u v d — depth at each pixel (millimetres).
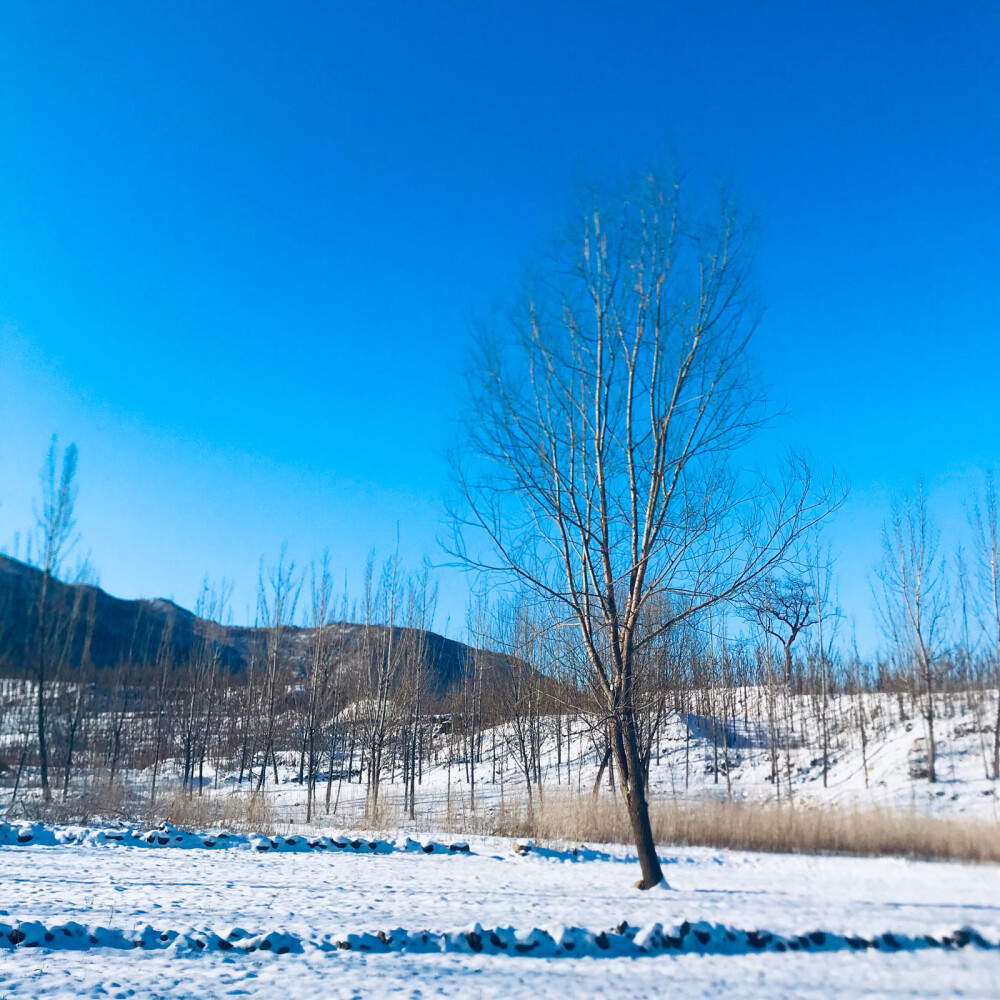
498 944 7879
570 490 11195
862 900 10391
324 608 35344
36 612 31422
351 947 7816
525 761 28906
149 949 7805
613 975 7051
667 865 15445
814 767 30516
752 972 7117
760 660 38156
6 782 31156
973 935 7906
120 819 22172
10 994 6395
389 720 33688
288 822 24859
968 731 28422
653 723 23188
